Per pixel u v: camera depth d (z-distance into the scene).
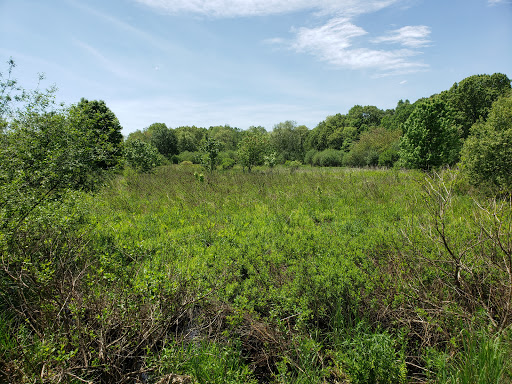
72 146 6.36
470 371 2.83
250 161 23.42
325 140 69.12
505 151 8.78
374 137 44.34
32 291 3.62
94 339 3.18
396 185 11.86
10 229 4.28
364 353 3.00
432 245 4.84
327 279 4.39
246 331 3.76
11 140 5.50
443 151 17.83
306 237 6.42
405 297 3.89
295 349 3.41
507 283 3.65
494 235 4.02
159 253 5.75
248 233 6.88
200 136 77.00
